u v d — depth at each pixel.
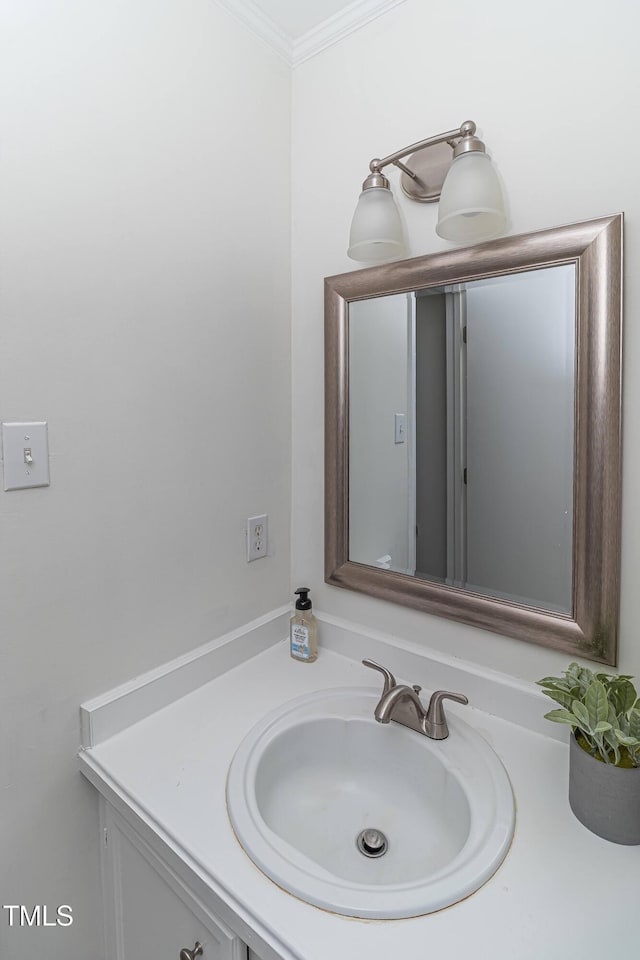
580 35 0.85
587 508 0.88
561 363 0.90
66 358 0.86
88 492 0.91
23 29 0.78
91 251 0.88
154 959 0.85
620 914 0.63
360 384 1.18
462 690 1.06
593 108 0.85
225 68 1.10
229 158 1.12
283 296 1.30
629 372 0.84
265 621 1.30
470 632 1.06
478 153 0.87
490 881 0.67
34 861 0.88
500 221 0.93
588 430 0.87
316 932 0.61
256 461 1.26
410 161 1.06
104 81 0.89
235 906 0.66
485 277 0.98
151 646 1.04
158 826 0.77
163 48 0.98
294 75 1.27
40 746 0.88
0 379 0.78
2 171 0.77
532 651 0.98
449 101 1.01
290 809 0.95
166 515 1.05
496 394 0.99
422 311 1.07
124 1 0.91
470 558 1.05
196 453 1.10
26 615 0.84
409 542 1.14
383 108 1.11
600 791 0.73
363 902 0.64
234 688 1.13
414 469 1.11
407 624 1.17
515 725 1.00
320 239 1.25
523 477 0.97
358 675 1.19
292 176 1.29
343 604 1.28
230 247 1.14
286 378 1.32
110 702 0.95
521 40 0.91
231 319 1.16
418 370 1.09
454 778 0.88
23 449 0.81
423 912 0.63
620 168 0.83
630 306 0.83
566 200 0.88
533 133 0.91
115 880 0.93
